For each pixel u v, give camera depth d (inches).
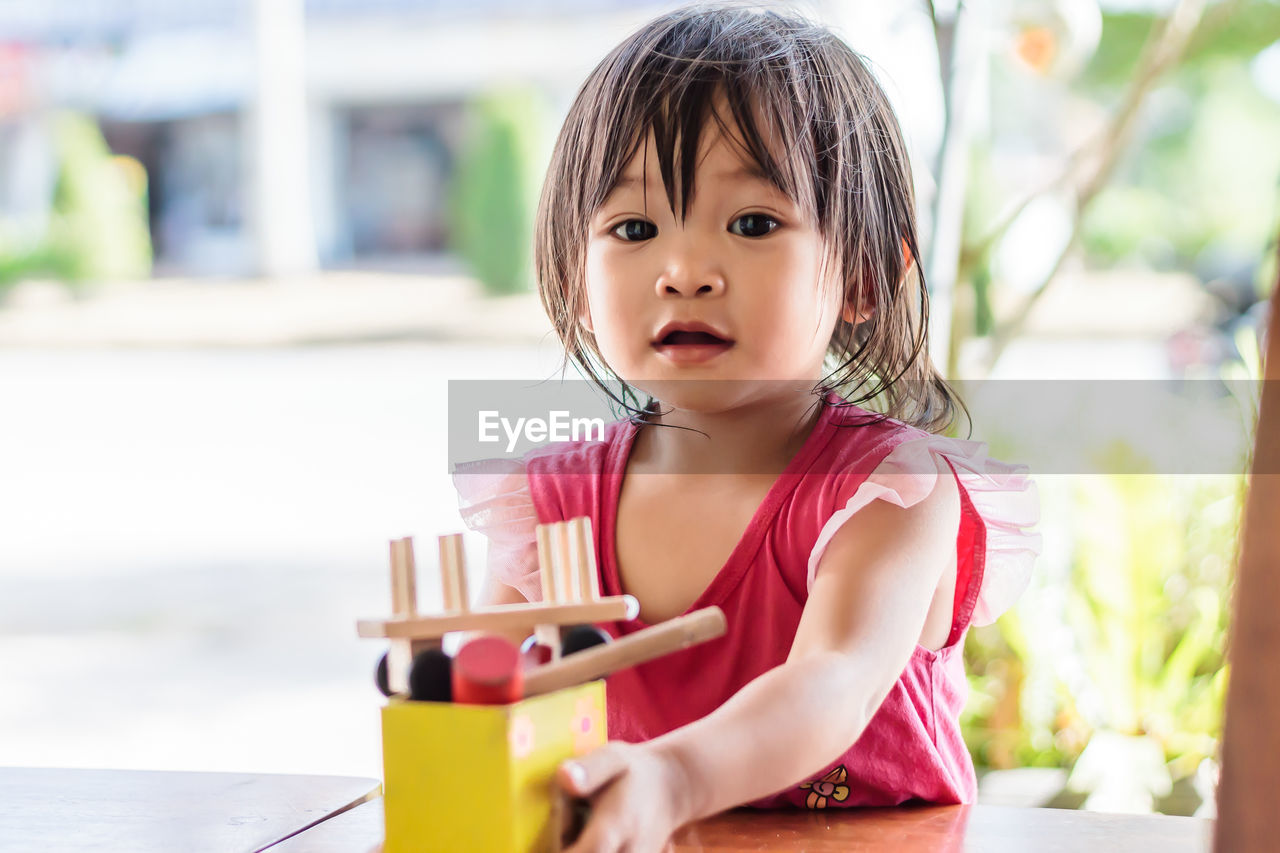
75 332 368.5
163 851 28.8
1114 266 364.8
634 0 442.3
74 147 429.1
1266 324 19.7
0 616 145.9
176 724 109.8
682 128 31.9
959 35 72.8
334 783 34.0
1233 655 19.5
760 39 34.8
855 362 37.4
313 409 263.1
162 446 234.4
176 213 470.9
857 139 35.4
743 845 28.6
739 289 31.5
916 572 31.5
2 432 250.4
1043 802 66.5
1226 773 19.5
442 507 187.5
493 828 22.5
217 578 158.9
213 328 373.7
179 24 459.5
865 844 28.6
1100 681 70.0
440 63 470.0
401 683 24.1
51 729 108.7
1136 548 69.5
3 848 29.1
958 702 38.3
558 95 458.3
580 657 23.7
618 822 22.0
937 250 74.2
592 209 33.8
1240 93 342.6
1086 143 82.3
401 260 479.2
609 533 37.1
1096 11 82.0
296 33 437.7
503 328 366.0
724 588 35.0
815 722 26.3
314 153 477.7
